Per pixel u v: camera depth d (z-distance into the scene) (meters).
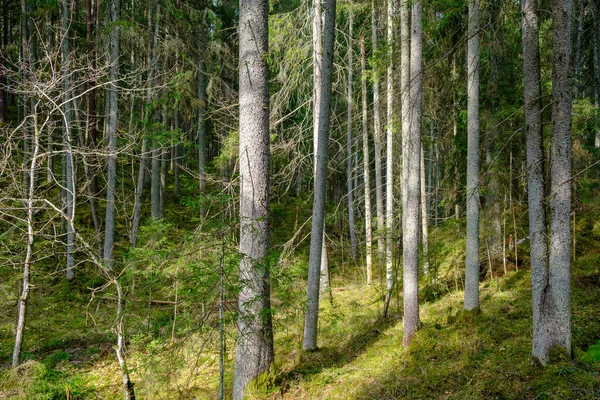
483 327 7.14
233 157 10.89
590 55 14.30
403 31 8.77
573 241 9.80
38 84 6.05
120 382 7.07
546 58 8.20
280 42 10.78
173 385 6.56
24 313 6.18
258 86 6.09
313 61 11.24
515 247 10.37
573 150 10.42
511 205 10.27
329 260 16.56
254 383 5.93
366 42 14.01
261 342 5.98
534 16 5.36
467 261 7.77
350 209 16.06
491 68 9.16
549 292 5.19
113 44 12.62
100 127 18.95
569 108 5.00
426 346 6.76
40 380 5.89
